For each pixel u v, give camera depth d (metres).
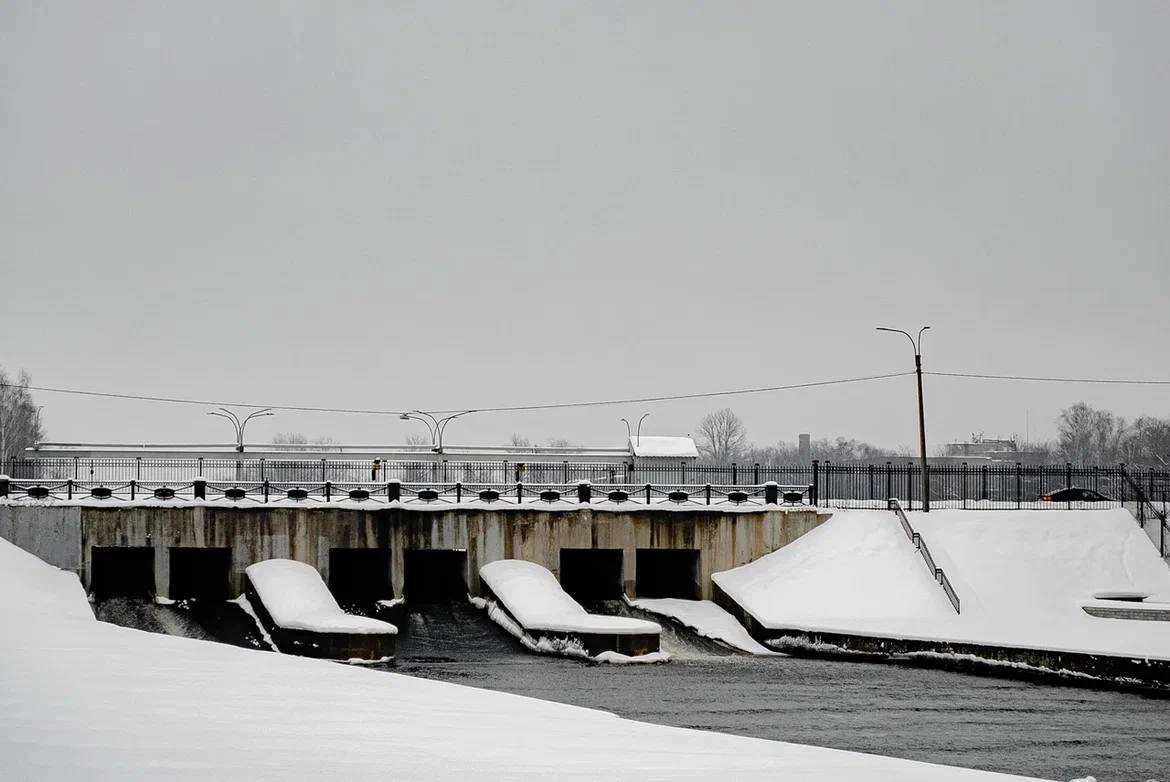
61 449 102.50
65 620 49.16
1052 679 54.47
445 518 74.69
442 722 25.98
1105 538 72.25
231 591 72.56
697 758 23.12
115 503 72.56
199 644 41.69
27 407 154.62
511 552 75.19
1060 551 71.38
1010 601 67.88
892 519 74.94
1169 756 39.91
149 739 20.83
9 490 74.88
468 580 74.88
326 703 27.73
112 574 79.62
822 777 21.30
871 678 56.09
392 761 20.28
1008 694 51.47
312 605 65.12
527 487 80.62
